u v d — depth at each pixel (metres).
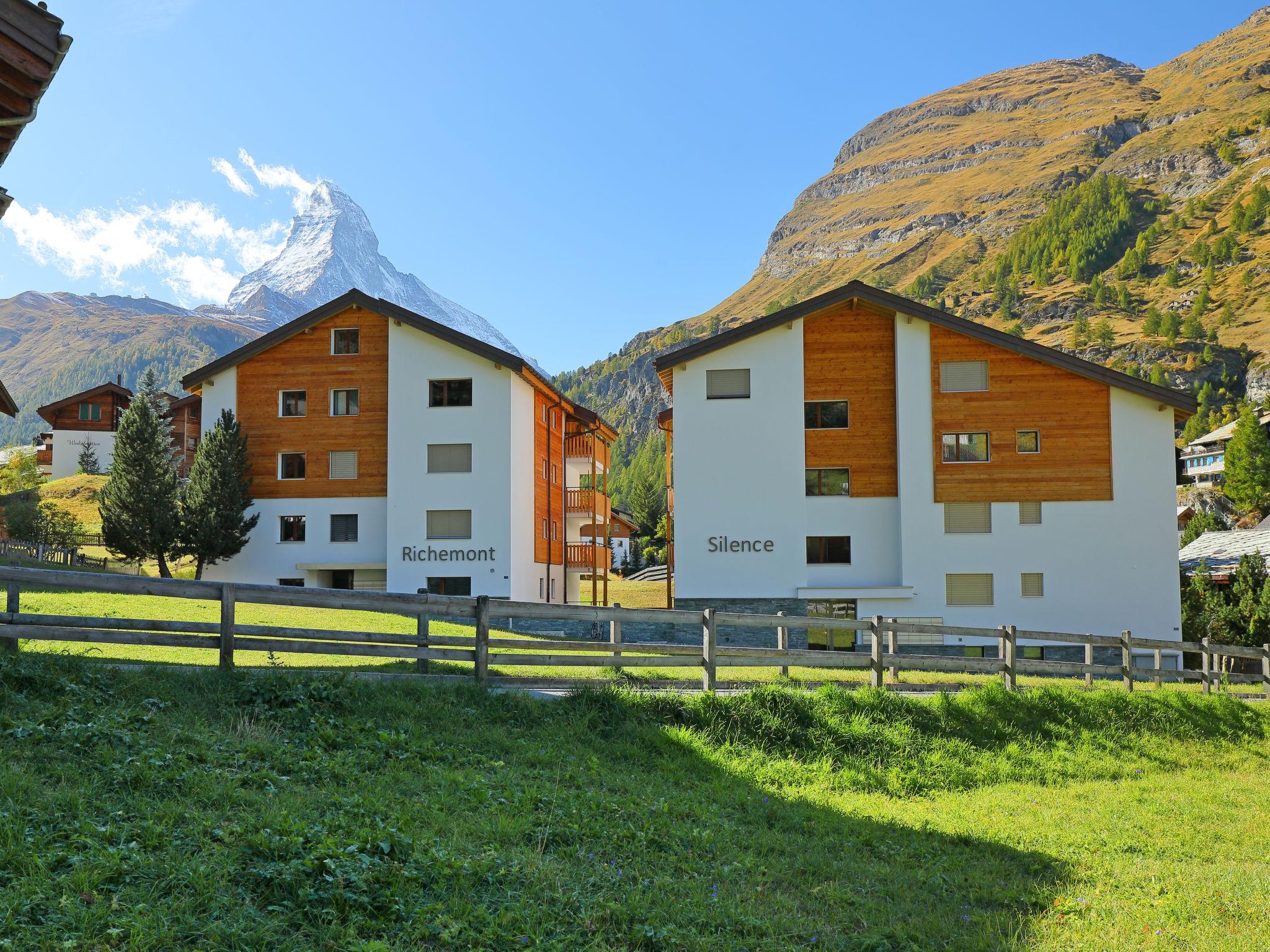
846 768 13.60
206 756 8.50
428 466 41.03
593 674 17.47
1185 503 105.19
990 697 17.30
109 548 41.34
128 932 5.44
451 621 31.31
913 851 10.28
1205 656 22.97
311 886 6.32
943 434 36.47
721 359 37.50
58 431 82.81
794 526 36.59
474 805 8.77
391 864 6.77
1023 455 36.25
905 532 36.16
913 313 36.25
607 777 10.81
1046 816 12.37
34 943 5.17
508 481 40.62
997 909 8.72
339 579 42.50
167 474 42.41
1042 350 36.03
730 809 10.81
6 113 10.75
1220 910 8.64
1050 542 35.97
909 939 7.73
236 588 11.55
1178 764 17.02
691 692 14.79
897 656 17.48
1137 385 35.81
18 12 10.44
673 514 38.16
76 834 6.47
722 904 7.73
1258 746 19.14
